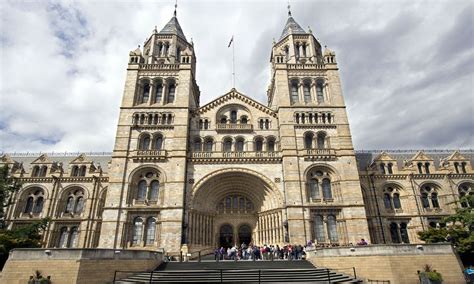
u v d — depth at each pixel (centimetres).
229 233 4600
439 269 2580
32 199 5184
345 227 4022
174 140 4516
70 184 5281
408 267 2570
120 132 4562
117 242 3853
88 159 5903
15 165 5494
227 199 4766
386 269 2561
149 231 4006
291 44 5600
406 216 4972
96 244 4919
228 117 5019
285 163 4406
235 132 4844
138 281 2250
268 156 4553
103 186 5294
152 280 2259
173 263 3033
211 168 4431
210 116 4988
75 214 5106
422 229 4831
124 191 4169
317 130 4716
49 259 2273
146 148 4594
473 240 3216
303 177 4325
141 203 4144
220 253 3659
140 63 5172
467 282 2634
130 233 3969
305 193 4219
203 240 4212
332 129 4734
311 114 4850
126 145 4469
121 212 4034
